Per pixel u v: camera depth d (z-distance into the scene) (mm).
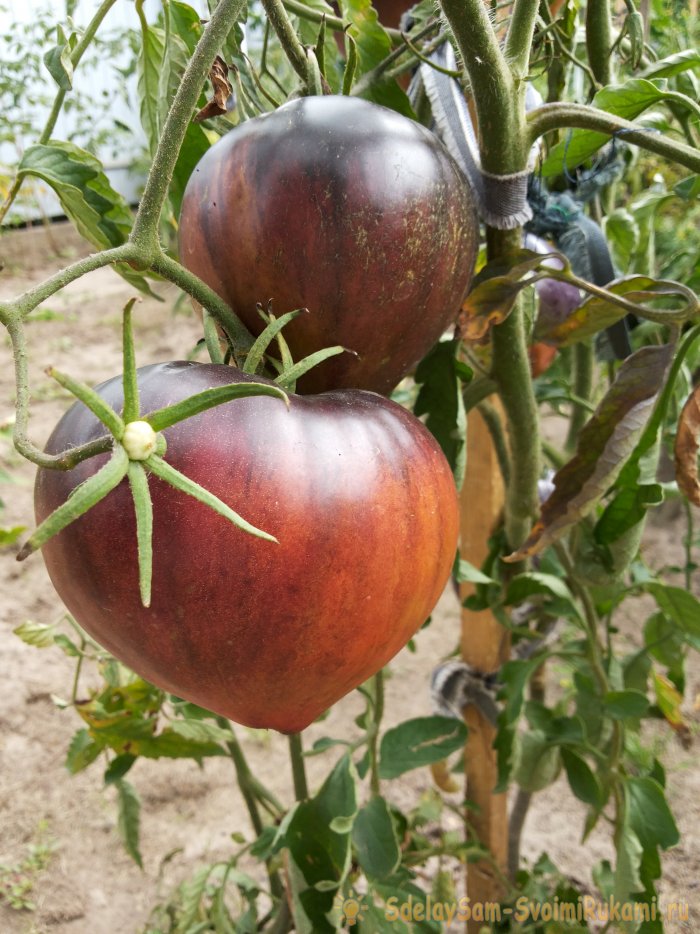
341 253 185
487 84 212
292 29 216
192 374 167
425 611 183
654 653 440
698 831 625
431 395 269
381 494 166
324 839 305
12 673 803
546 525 249
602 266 310
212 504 123
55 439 170
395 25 365
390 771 336
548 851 616
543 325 320
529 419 284
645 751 446
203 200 200
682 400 428
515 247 243
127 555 156
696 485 232
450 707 405
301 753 371
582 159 289
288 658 164
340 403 179
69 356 1549
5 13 1689
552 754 386
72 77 222
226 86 204
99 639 178
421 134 198
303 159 184
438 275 198
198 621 158
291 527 156
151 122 292
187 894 402
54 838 645
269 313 187
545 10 302
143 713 390
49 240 2111
